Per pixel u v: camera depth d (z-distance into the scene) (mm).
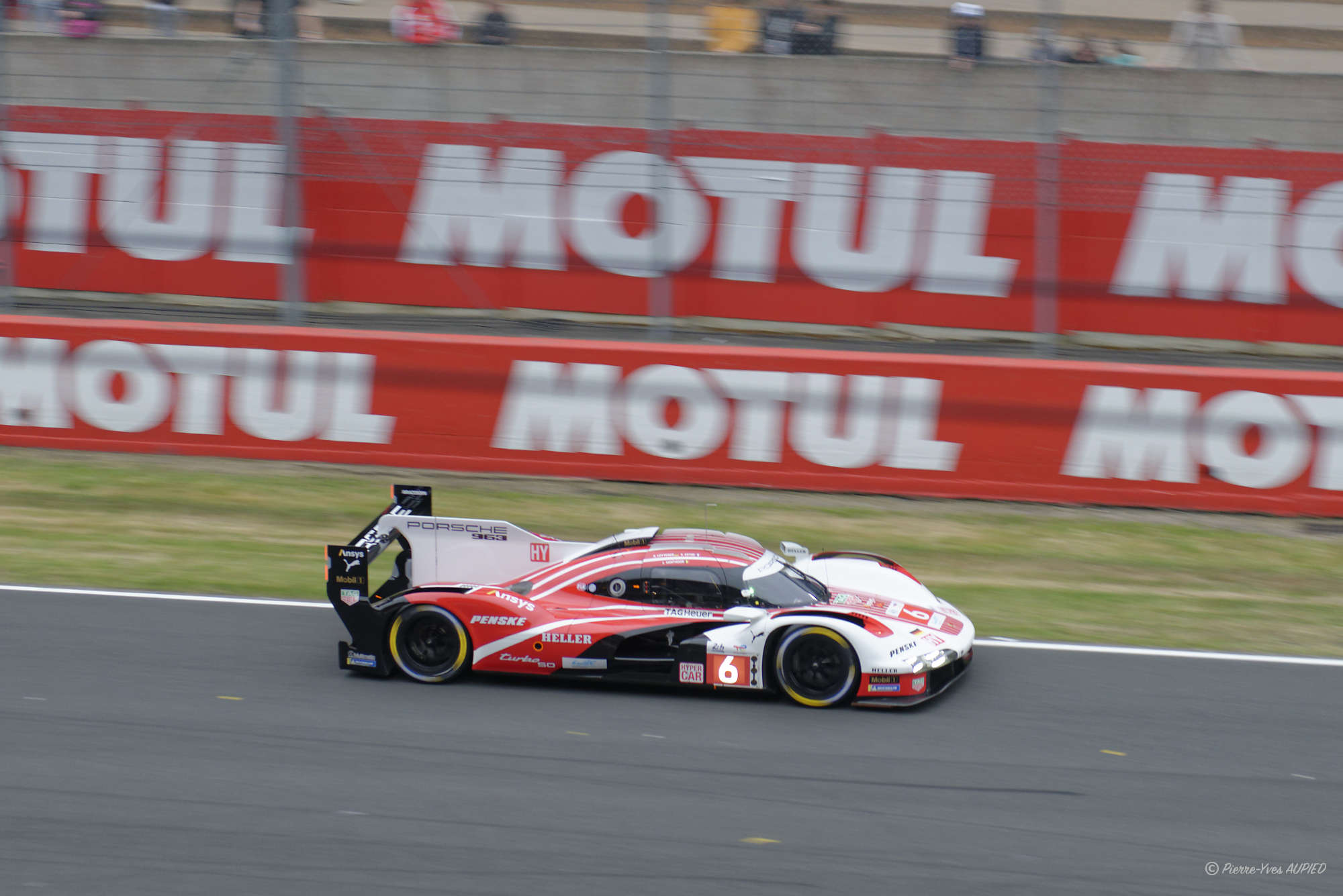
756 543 30250
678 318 53500
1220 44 50312
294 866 20375
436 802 22453
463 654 27969
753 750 24594
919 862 20484
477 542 30391
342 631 31641
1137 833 21547
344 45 54125
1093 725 26078
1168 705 27266
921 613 28312
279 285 54500
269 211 54375
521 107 53906
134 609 33094
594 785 23078
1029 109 51062
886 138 52031
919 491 42875
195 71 54656
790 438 43469
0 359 47156
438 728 25594
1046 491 42188
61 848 20922
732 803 22422
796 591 28125
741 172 52781
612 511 41781
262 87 54531
